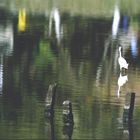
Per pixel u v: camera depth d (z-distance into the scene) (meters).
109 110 46.25
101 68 64.69
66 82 56.12
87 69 63.66
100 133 40.75
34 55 71.75
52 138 39.38
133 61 71.50
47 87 53.75
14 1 147.62
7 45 79.44
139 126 42.53
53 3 144.38
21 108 46.25
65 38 88.94
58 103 47.53
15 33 91.38
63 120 42.78
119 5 144.88
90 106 47.25
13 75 58.94
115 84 56.22
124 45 83.44
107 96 50.84
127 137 40.12
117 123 42.88
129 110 43.75
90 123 42.75
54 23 105.81
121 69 63.53
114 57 72.69
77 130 41.19
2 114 44.50
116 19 109.94
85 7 136.88
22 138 39.16
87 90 52.81
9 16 114.38
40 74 59.78
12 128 41.22
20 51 74.69
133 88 54.62
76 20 112.62
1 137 39.22
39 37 88.19
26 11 125.06
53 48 78.62
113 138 39.84
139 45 83.75
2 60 67.62
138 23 113.62
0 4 139.38
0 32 91.94
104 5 142.88
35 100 48.81
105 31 99.38
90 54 74.50
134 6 143.75
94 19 115.19
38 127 41.53
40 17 115.00
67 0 151.50
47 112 44.59
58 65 65.44
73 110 45.97
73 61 68.62
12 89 52.66
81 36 91.88
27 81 56.22
